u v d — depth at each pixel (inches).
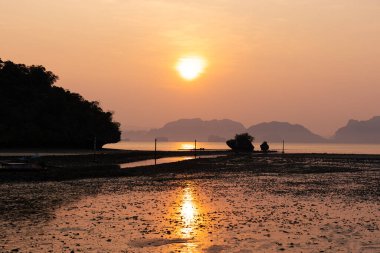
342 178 2274.9
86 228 963.3
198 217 1107.9
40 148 5103.3
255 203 1355.8
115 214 1144.2
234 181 2087.8
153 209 1230.3
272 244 828.0
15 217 1085.1
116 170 2615.7
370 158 4495.6
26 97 5492.1
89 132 5595.5
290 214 1156.5
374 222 1049.5
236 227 983.6
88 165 2960.1
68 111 5679.1
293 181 2096.5
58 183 1935.3
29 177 2105.1
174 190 1704.0
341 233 924.6
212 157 4685.0
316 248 797.9
